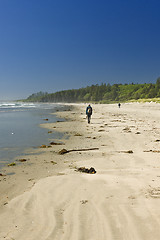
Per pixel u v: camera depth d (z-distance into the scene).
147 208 3.44
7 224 3.37
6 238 2.96
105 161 6.95
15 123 21.45
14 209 3.87
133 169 5.86
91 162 6.90
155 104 66.50
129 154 7.82
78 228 3.08
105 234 2.88
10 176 5.75
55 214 3.56
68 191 4.42
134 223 3.05
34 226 3.26
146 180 4.76
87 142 10.94
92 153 8.34
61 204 3.90
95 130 15.60
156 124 17.77
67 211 3.63
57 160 7.48
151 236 2.73
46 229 3.14
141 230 2.88
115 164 6.55
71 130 16.08
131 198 3.86
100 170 5.94
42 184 4.93
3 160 7.58
